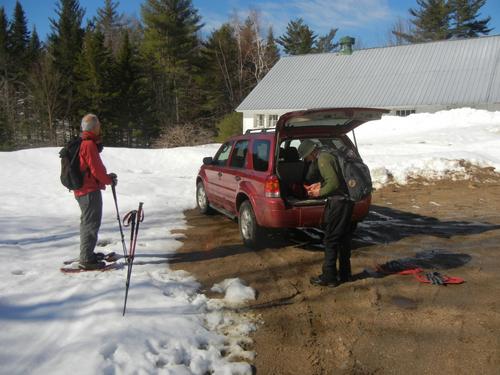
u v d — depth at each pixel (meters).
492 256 6.05
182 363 3.51
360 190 4.85
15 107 38.69
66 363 3.29
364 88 28.73
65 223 7.82
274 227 5.98
